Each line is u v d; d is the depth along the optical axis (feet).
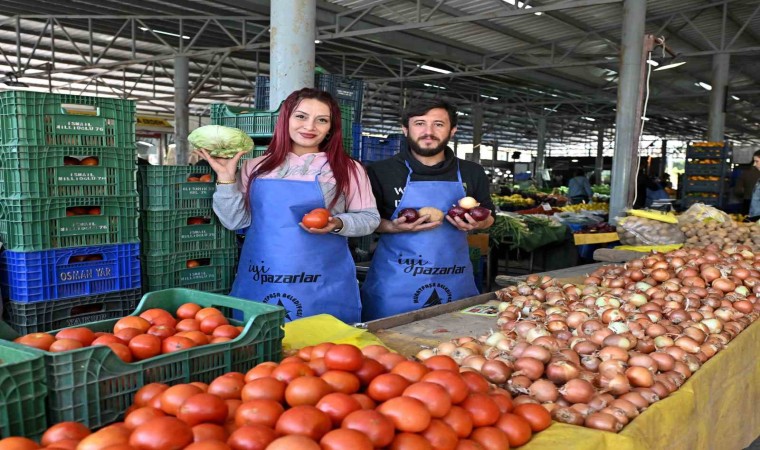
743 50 42.24
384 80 52.90
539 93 76.13
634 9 27.12
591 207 38.40
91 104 9.15
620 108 27.53
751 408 9.03
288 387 4.43
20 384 4.20
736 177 42.45
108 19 42.14
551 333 7.96
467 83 68.85
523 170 80.18
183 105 50.83
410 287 10.91
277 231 9.50
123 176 9.63
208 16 39.11
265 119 13.60
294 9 16.05
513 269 31.22
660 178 59.82
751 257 12.80
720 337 8.05
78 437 3.99
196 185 10.61
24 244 8.68
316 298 9.66
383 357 5.28
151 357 5.26
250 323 5.73
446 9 38.55
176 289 7.03
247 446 3.70
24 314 8.79
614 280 11.19
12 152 8.55
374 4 35.50
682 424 6.22
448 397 4.38
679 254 12.14
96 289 9.50
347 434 3.73
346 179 9.76
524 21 42.32
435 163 11.14
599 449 4.86
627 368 6.50
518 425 4.72
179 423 3.84
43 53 51.67
